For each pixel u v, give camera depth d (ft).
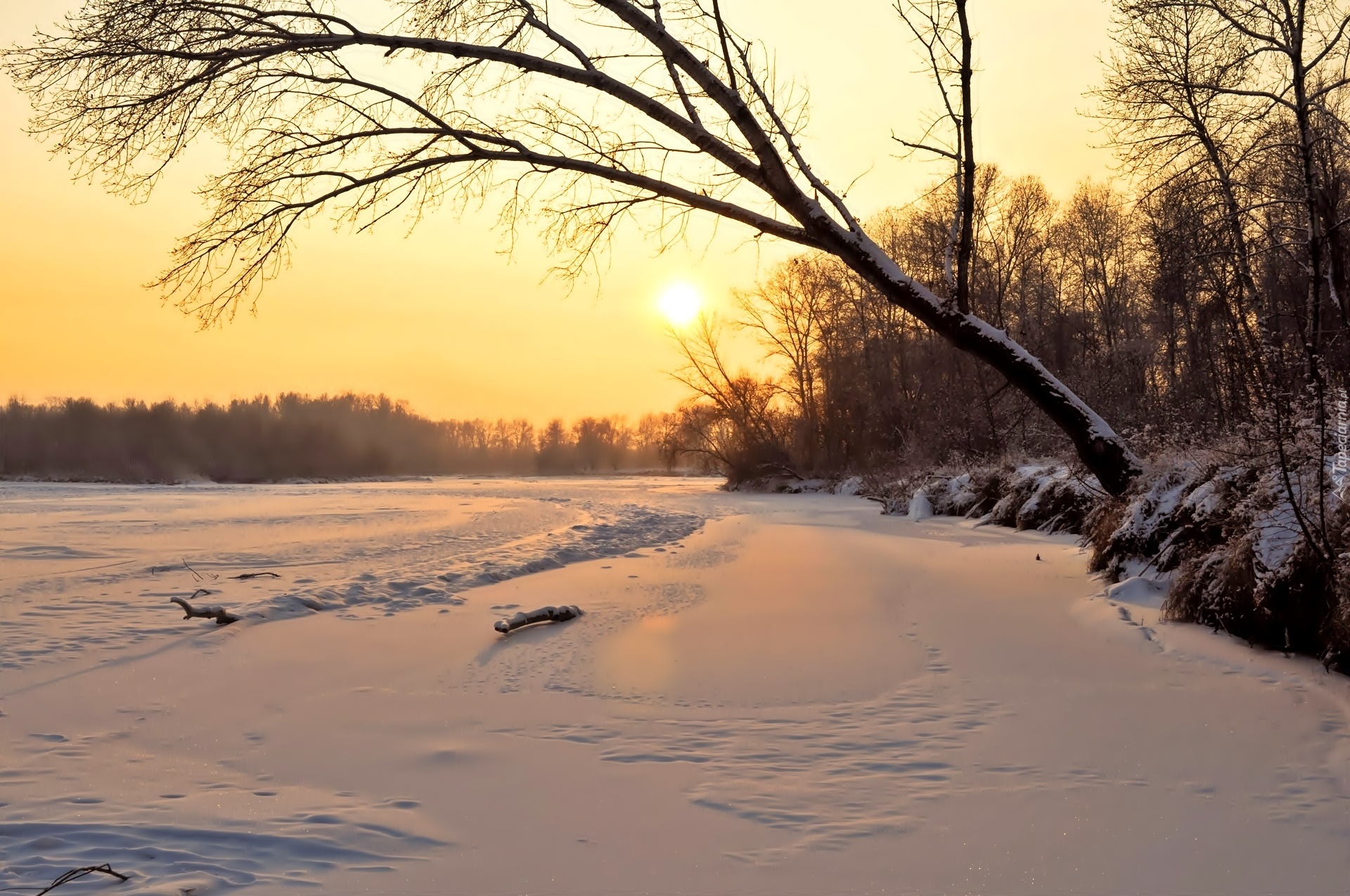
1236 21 47.34
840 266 153.48
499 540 60.44
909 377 148.97
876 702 20.39
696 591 36.55
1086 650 25.18
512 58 32.81
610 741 17.78
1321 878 11.71
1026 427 96.17
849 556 48.24
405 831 13.34
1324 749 16.63
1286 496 25.46
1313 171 43.21
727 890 11.55
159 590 37.29
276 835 13.08
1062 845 12.78
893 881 11.78
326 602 33.32
